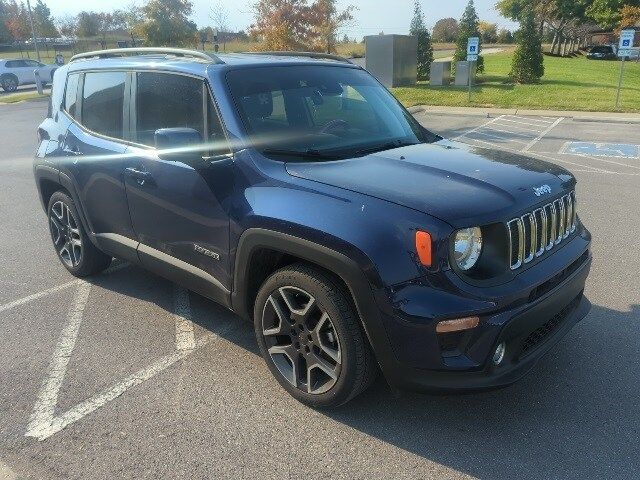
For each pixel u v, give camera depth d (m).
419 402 3.17
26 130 15.95
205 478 2.63
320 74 3.91
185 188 3.41
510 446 2.81
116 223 4.14
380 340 2.66
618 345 3.72
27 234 6.42
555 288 2.87
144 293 4.69
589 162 10.13
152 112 3.77
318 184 2.87
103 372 3.52
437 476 2.62
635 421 2.98
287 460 2.74
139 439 2.90
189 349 3.78
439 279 2.54
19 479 2.63
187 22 35.09
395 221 2.60
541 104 18.73
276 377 3.26
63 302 4.54
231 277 3.28
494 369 2.66
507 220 2.67
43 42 52.94
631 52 17.48
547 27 64.38
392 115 4.00
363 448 2.82
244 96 3.39
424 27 26.17
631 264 5.12
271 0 22.67
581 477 2.59
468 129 14.80
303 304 3.04
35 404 3.21
